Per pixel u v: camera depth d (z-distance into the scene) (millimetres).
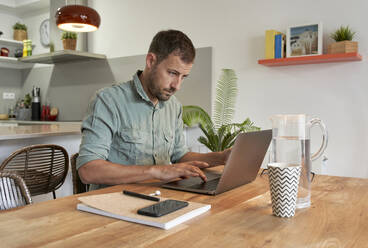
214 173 1395
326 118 3102
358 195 1053
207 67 3783
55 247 642
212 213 860
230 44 3650
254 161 1188
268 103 3418
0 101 5629
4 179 1106
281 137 892
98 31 4785
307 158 902
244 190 1124
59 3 4605
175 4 4055
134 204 893
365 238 693
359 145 2953
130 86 1526
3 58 5043
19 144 2551
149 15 4285
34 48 5645
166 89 1386
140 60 4316
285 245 655
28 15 5695
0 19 5551
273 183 829
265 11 3414
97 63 4758
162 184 1195
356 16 2936
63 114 5215
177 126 1716
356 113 2955
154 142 1558
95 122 1387
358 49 2930
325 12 3078
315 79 3148
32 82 5688
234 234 713
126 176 1203
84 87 4934
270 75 3400
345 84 2998
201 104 3838
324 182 1245
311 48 2977
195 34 3912
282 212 821
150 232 721
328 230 739
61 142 2791
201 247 644
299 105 3240
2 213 850
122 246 647
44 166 2178
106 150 1374
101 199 926
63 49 4500
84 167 1271
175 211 832
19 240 675
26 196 1118
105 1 4703
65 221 790
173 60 1324
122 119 1469
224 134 3316
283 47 3158
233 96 3359
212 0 3768
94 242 666
